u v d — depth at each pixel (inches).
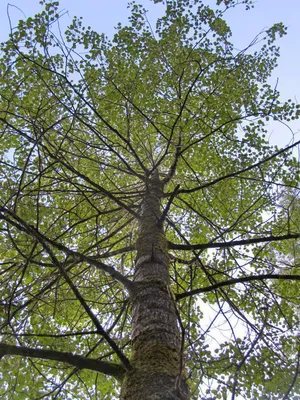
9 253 159.0
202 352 125.8
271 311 167.9
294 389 125.0
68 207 195.6
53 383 115.7
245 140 197.5
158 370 78.7
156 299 102.0
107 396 146.0
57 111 181.0
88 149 197.8
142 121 200.4
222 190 210.5
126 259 211.8
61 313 168.1
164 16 198.8
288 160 193.6
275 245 197.9
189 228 217.3
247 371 133.0
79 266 174.2
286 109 188.1
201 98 199.8
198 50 197.6
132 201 192.5
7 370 126.6
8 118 173.5
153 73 197.8
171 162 223.6
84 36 187.9
